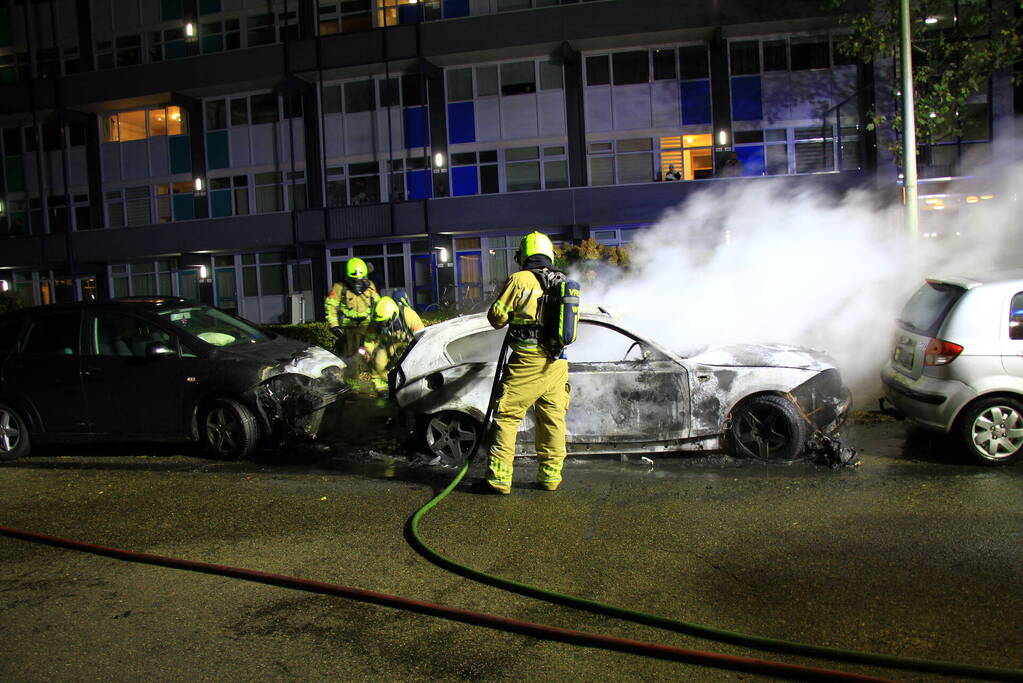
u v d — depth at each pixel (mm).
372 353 10305
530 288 5266
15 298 24609
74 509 5547
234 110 25297
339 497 5578
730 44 21875
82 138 26688
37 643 3518
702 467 6000
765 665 3035
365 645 3377
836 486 5363
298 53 23344
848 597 3639
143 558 4488
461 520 4938
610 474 5922
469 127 23531
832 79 21422
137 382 7188
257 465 6758
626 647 3246
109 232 25172
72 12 26438
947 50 16578
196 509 5414
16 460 7406
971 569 3887
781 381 6039
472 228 22344
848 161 21344
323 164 23844
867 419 7512
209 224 24453
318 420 7441
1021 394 5707
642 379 6113
